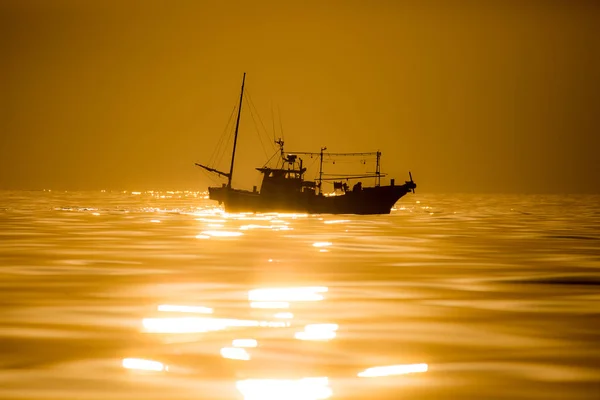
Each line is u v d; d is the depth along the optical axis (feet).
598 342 364.17
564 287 552.41
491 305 469.16
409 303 475.31
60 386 288.92
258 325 401.08
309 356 335.47
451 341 365.40
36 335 373.40
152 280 577.84
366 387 291.17
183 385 291.58
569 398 278.46
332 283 570.46
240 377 303.07
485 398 278.26
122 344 355.36
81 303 466.29
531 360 330.54
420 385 293.84
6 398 273.95
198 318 419.54
